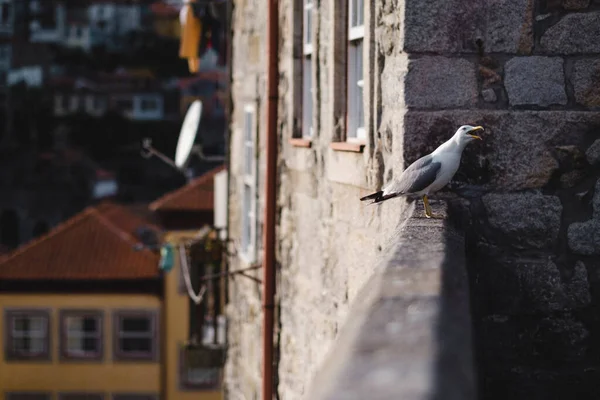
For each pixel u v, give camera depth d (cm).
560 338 686
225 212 1772
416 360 287
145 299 3700
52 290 3703
